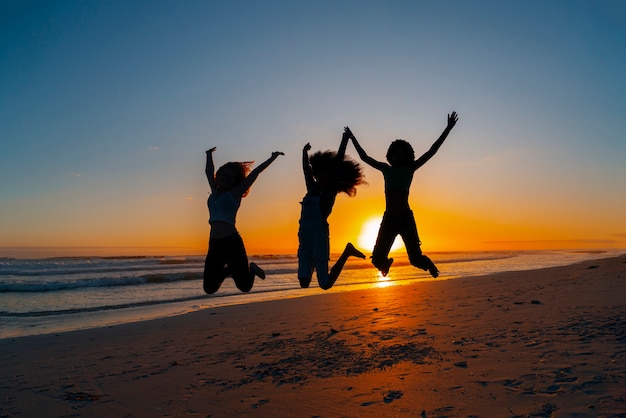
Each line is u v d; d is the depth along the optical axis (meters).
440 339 7.02
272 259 50.44
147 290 20.05
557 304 9.59
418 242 5.51
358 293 15.58
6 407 5.23
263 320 10.77
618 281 13.36
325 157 6.02
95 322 12.43
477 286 15.82
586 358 5.41
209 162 6.13
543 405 4.18
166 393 5.43
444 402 4.45
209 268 5.61
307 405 4.71
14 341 9.38
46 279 24.27
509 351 5.98
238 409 4.75
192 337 9.08
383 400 4.66
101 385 5.94
